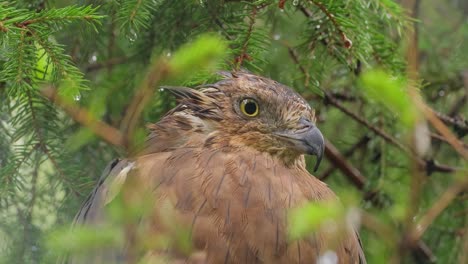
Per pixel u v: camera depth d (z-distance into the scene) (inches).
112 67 455.2
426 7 543.8
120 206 351.6
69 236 276.5
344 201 284.2
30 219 436.8
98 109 337.7
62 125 428.1
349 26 406.3
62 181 428.1
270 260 357.7
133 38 399.2
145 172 370.0
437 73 529.0
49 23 359.9
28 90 387.5
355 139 526.3
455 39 534.0
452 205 495.2
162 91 441.7
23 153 422.6
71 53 450.0
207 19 419.8
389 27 446.6
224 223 356.8
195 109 400.5
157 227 354.0
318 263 362.0
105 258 350.9
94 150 451.5
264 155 393.4
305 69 438.3
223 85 402.3
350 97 499.2
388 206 485.1
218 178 366.6
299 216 277.1
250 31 409.1
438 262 496.7
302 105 401.1
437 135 494.3
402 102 267.7
